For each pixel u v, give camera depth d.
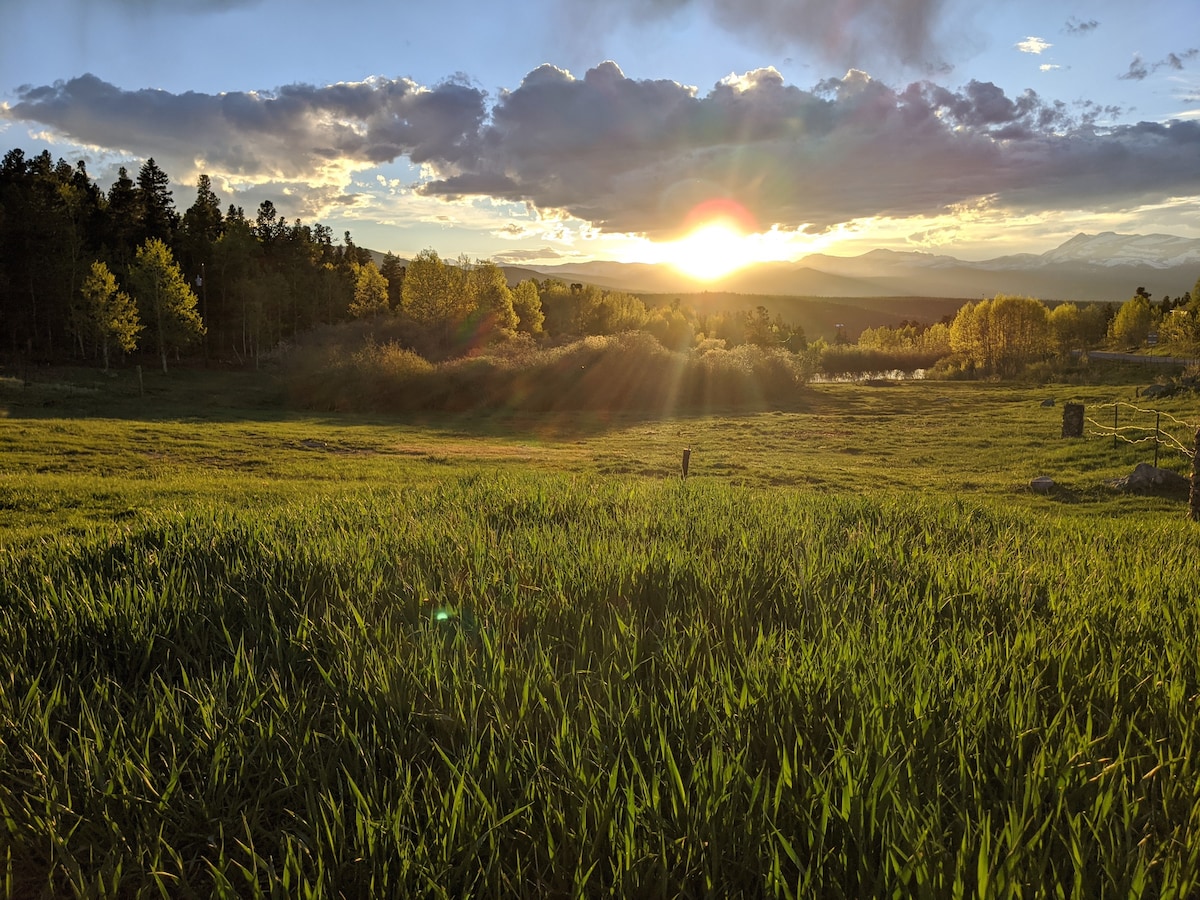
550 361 45.88
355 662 3.38
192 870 2.27
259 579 4.83
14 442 21.91
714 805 2.15
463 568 5.03
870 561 5.45
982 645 3.53
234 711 3.00
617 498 8.52
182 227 93.25
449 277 74.50
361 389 43.22
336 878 2.06
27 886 2.22
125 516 11.51
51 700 3.04
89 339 65.38
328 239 123.94
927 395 47.22
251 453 23.58
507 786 2.36
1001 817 2.17
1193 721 2.62
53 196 74.00
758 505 8.24
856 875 1.96
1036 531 7.80
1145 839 1.93
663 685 3.10
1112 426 27.23
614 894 1.94
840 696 2.86
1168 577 5.16
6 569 5.24
